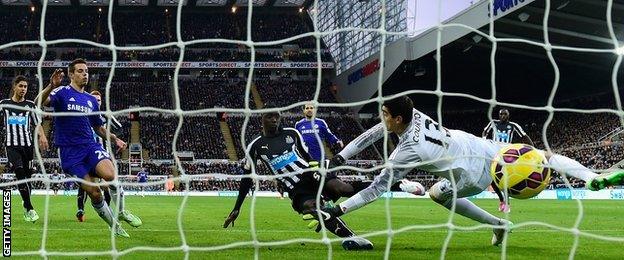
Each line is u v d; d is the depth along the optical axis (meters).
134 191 27.55
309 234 6.96
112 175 5.97
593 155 29.88
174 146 3.60
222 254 4.87
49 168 28.33
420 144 4.69
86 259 4.52
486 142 5.11
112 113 3.55
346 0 38.75
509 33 27.34
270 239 6.37
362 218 10.45
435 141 4.74
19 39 41.25
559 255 5.09
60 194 23.97
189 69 43.06
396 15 31.89
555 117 36.47
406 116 4.68
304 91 42.12
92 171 6.09
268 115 5.89
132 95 39.84
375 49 34.62
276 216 10.77
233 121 38.56
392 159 4.75
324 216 4.71
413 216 11.06
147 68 40.91
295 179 5.82
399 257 4.80
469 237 6.40
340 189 5.69
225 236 6.68
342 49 40.34
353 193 5.68
